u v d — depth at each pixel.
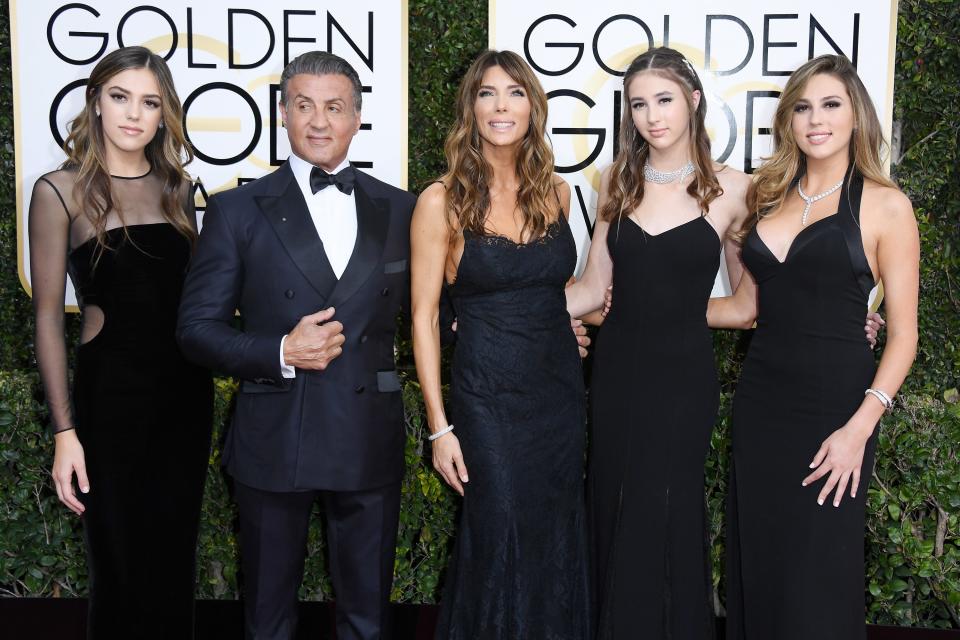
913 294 2.28
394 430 2.29
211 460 2.94
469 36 3.24
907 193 3.20
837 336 2.32
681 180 2.49
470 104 2.31
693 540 2.50
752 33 3.11
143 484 2.31
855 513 2.33
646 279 2.46
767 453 2.40
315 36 3.16
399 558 3.01
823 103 2.29
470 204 2.28
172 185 2.36
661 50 2.42
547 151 2.36
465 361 2.35
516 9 3.14
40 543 2.99
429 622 2.98
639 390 2.46
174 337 2.32
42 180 2.24
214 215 2.22
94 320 2.29
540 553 2.37
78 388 2.29
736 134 3.15
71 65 3.15
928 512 2.93
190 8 3.15
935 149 3.17
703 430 2.48
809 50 3.10
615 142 3.16
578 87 3.15
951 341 3.22
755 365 2.44
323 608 3.02
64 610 3.01
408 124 3.25
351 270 2.21
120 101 2.24
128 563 2.32
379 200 2.29
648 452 2.46
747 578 2.46
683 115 2.39
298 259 2.18
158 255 2.29
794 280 2.35
